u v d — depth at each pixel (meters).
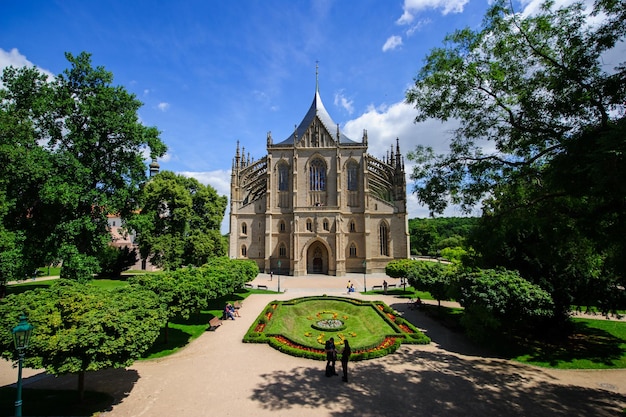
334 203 80.62
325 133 83.00
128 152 39.75
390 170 86.81
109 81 38.66
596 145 13.52
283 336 28.66
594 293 25.84
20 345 13.53
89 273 34.84
